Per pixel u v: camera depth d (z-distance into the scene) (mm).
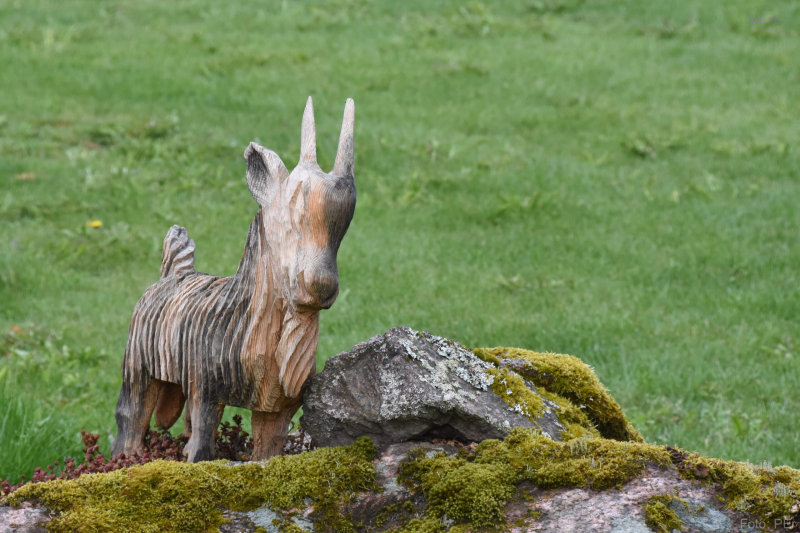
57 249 14891
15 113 21359
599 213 16703
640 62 26281
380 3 32250
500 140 20812
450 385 5156
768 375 10984
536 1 31938
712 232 15766
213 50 26891
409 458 4992
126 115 21547
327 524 4645
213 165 18969
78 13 30609
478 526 4453
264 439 5691
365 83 24547
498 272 14344
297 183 4895
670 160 19594
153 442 6211
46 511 4605
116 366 11258
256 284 5242
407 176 18312
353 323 12523
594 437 5309
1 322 12500
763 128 21234
